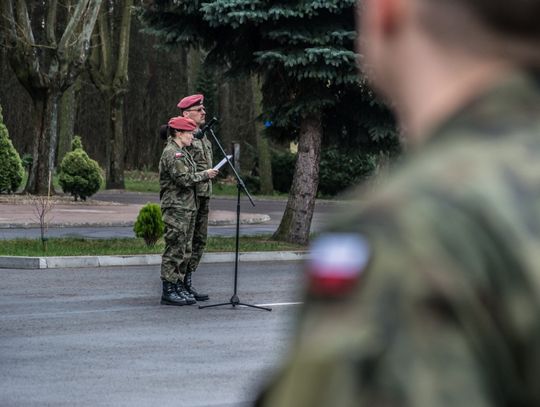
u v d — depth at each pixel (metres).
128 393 12.02
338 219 1.55
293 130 34.03
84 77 93.62
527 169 1.52
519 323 1.45
